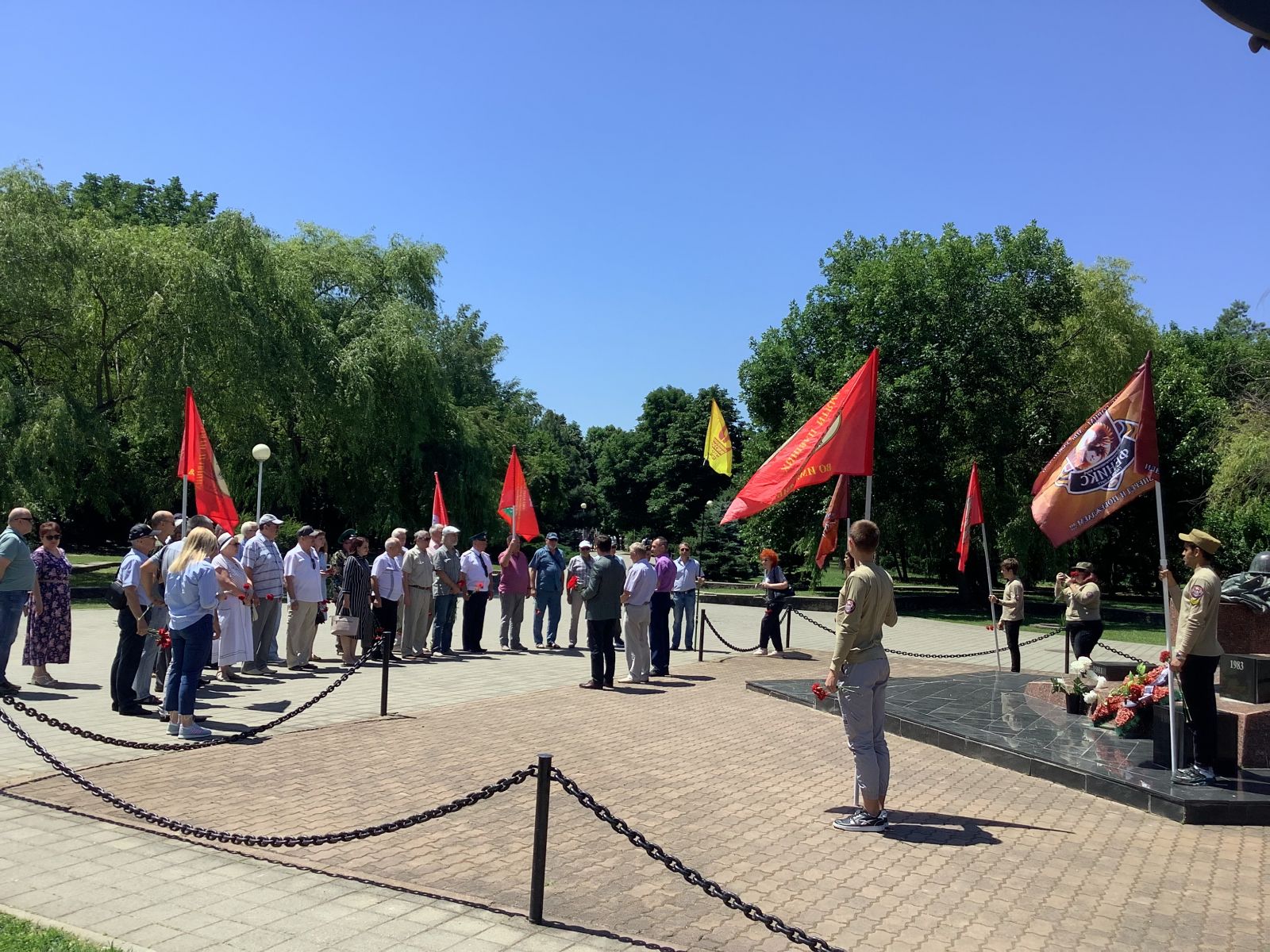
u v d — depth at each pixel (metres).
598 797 7.28
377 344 33.34
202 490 12.64
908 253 31.53
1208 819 7.05
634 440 72.00
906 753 9.44
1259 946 4.83
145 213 52.53
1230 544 31.94
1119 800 7.65
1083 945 4.79
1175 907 5.36
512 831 6.40
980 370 30.00
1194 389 32.75
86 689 10.94
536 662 15.19
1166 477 32.25
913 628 25.45
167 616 10.12
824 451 8.91
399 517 35.31
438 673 13.50
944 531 31.80
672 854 6.02
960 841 6.50
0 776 7.21
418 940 4.55
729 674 14.70
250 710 10.09
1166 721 8.35
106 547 44.09
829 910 5.16
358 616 13.36
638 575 13.25
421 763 8.07
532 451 66.44
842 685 6.73
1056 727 9.95
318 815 6.54
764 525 32.97
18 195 25.17
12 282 24.34
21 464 23.86
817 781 8.09
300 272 32.03
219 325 27.08
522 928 4.75
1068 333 32.34
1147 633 24.52
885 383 29.95
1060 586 14.90
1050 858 6.18
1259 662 8.87
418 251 36.84
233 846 5.86
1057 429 32.00
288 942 4.49
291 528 32.84
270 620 12.80
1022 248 30.52
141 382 26.75
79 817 6.32
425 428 35.22
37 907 4.83
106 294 27.22
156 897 5.00
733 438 68.62
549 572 17.25
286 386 29.52
